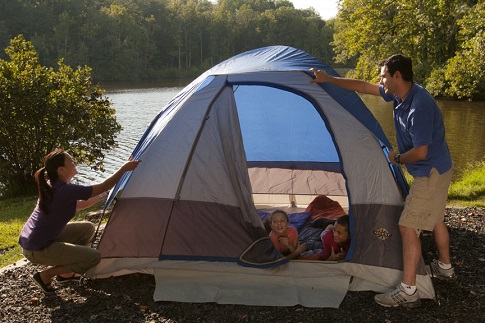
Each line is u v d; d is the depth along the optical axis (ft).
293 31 367.45
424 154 12.50
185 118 16.07
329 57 369.50
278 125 22.27
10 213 32.07
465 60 70.54
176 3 344.08
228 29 340.80
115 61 262.26
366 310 13.33
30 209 32.94
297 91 16.05
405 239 13.34
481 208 23.59
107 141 42.68
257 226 15.38
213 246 15.37
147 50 284.82
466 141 59.82
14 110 39.01
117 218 15.69
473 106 94.89
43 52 235.40
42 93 39.19
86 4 284.41
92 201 15.70
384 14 93.61
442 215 14.28
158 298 14.11
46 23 250.16
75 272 14.46
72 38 255.09
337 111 15.74
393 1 91.81
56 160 13.91
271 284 14.83
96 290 14.80
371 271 14.53
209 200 15.62
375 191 15.07
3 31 223.92
